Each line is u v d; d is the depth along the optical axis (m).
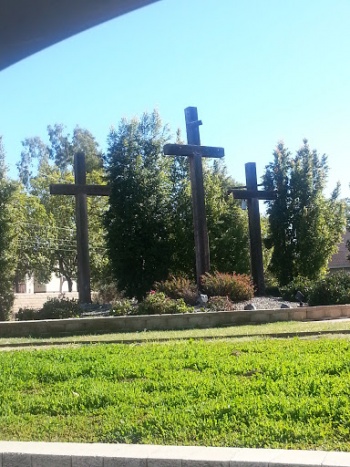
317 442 5.39
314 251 28.83
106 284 34.41
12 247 26.27
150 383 7.96
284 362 8.81
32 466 5.45
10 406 7.32
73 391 7.91
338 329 14.38
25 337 16.88
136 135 27.56
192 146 22.52
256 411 6.20
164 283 22.22
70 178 46.56
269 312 18.05
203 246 22.38
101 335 16.23
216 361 9.34
